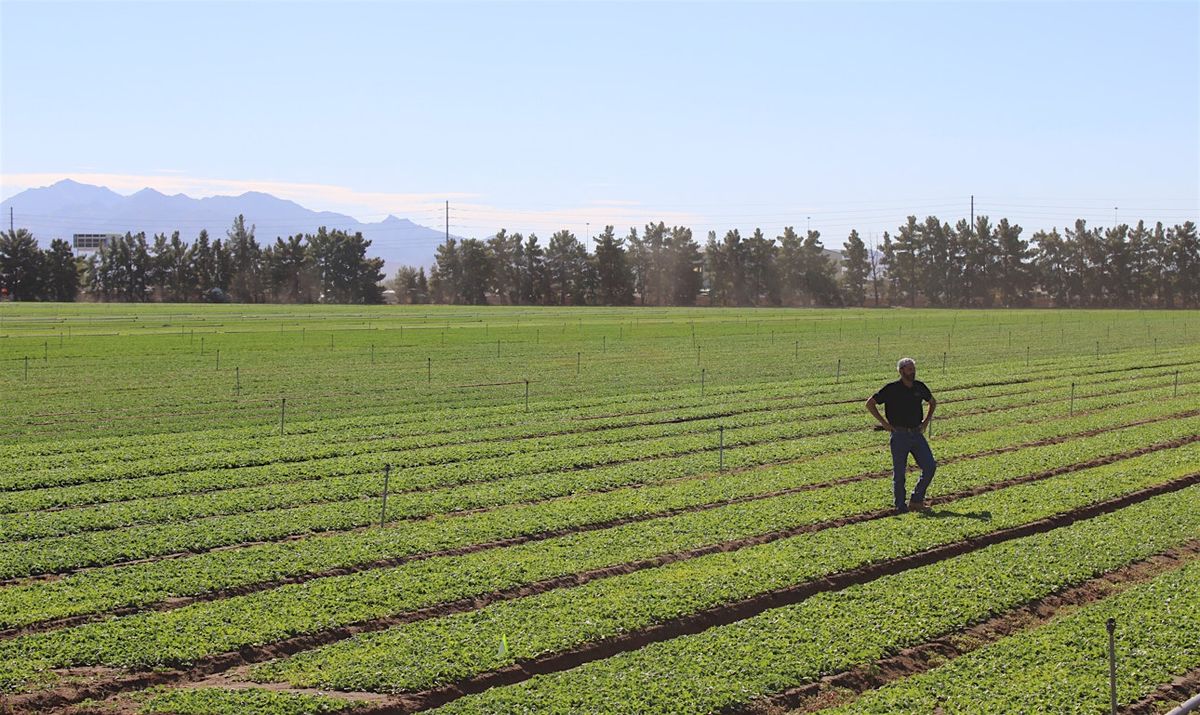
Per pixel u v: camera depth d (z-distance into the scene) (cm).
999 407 4334
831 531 2156
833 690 1445
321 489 2644
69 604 1766
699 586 1803
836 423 3725
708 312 15488
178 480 2780
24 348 7369
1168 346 7969
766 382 5359
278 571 1939
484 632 1609
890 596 1756
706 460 3014
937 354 7312
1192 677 1441
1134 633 1570
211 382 5391
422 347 7731
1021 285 19975
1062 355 7212
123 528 2302
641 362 6588
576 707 1360
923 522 2217
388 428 3734
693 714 1351
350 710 1381
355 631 1677
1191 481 2672
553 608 1709
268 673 1485
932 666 1531
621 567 1969
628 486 2744
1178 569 1903
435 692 1440
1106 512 2391
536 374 5828
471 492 2592
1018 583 1812
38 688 1446
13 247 19012
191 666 1538
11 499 2542
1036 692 1384
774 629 1619
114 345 7712
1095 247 19525
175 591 1847
